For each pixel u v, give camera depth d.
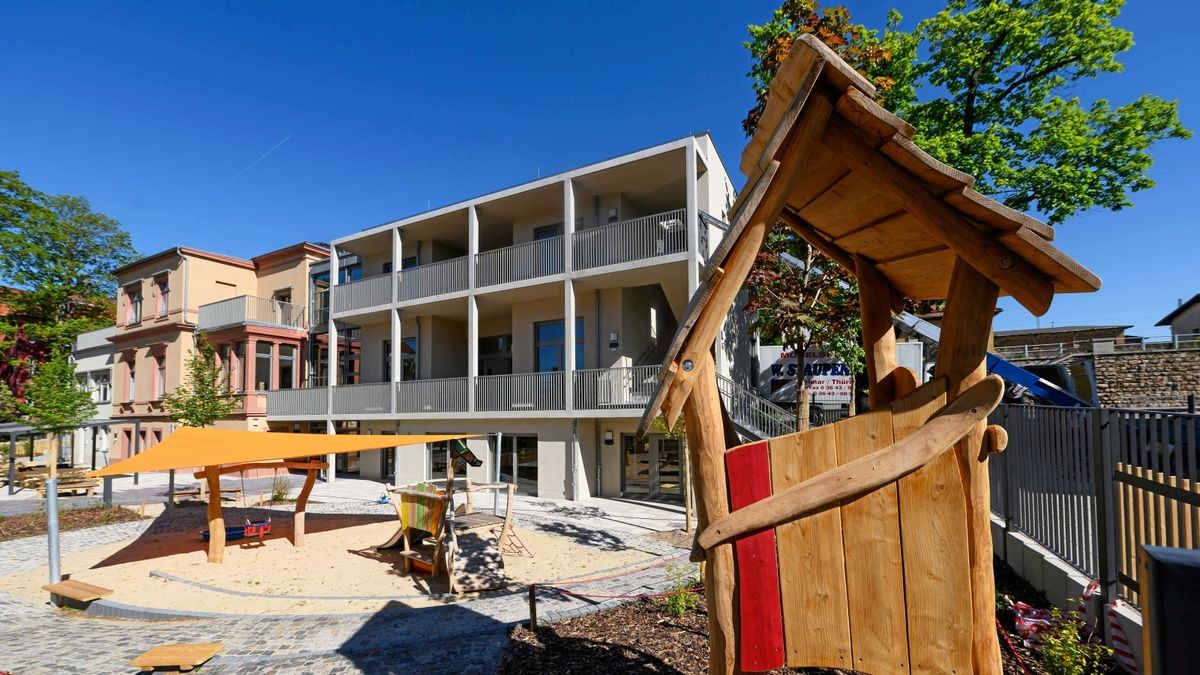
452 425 16.16
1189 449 3.04
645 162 13.43
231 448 8.12
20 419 20.39
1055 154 14.89
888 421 2.11
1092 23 14.23
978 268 1.97
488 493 14.96
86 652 4.83
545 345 16.08
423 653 4.46
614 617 4.97
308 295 22.41
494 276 15.77
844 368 14.99
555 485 14.02
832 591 2.11
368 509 13.23
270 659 4.50
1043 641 3.45
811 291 7.92
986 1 15.05
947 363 2.09
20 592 7.21
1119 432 3.58
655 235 13.30
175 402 15.70
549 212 16.48
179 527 11.16
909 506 2.05
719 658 2.19
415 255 19.34
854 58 8.09
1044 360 21.38
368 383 18.84
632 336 15.00
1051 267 1.85
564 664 3.97
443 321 18.77
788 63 1.96
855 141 2.05
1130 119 14.45
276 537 10.09
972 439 2.04
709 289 2.08
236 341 20.59
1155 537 3.23
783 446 2.21
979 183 14.95
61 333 28.81
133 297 25.41
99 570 8.02
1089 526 3.99
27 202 28.88
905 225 2.42
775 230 8.86
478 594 6.48
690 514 9.59
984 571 2.02
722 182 16.05
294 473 21.47
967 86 15.72
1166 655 0.88
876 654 2.05
